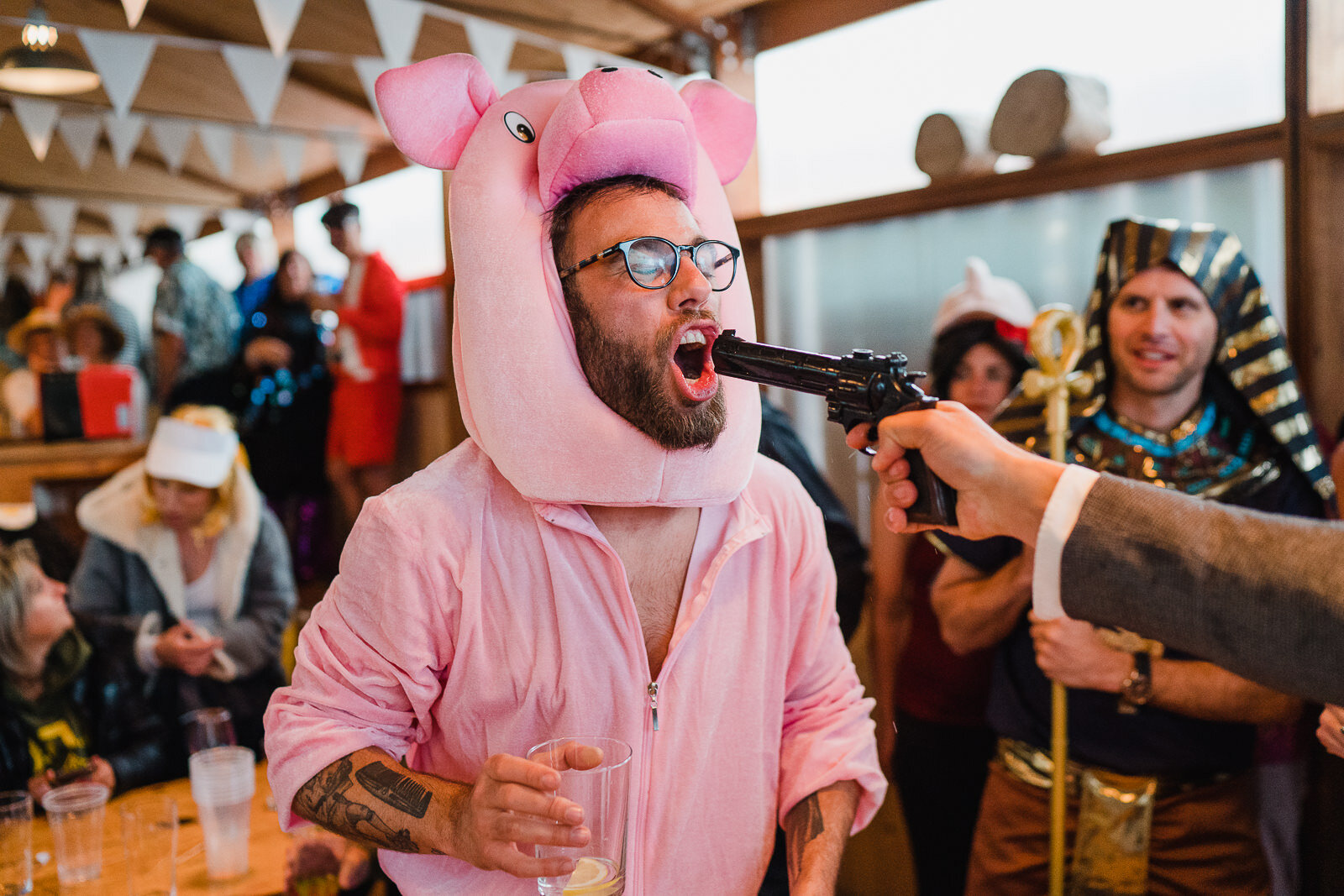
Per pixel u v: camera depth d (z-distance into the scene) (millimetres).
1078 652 1544
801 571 1116
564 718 963
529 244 914
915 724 2113
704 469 943
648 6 2885
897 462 869
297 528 4398
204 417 2354
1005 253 2498
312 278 4586
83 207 5719
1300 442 1605
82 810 1378
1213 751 1580
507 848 810
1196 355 1608
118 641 1965
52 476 3146
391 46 2613
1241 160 2021
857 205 2766
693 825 1016
